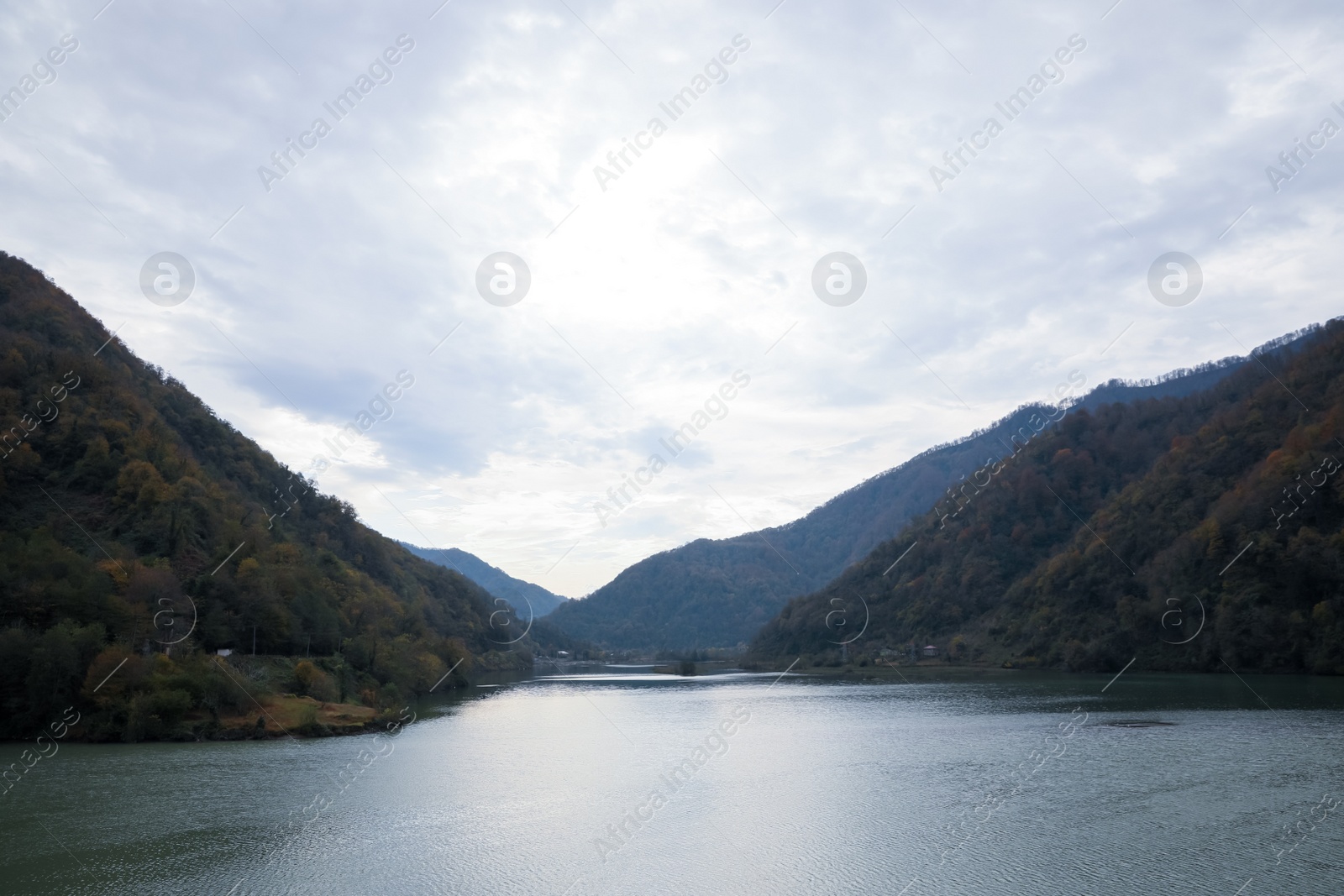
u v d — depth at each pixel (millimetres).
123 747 80438
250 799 58344
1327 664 132375
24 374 139000
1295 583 142375
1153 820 49375
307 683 106688
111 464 131625
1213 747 73375
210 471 168750
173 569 113312
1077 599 191250
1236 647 145875
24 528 113438
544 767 72125
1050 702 115875
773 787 61938
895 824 50156
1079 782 60375
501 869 42406
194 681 89312
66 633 85000
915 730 92188
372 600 166250
